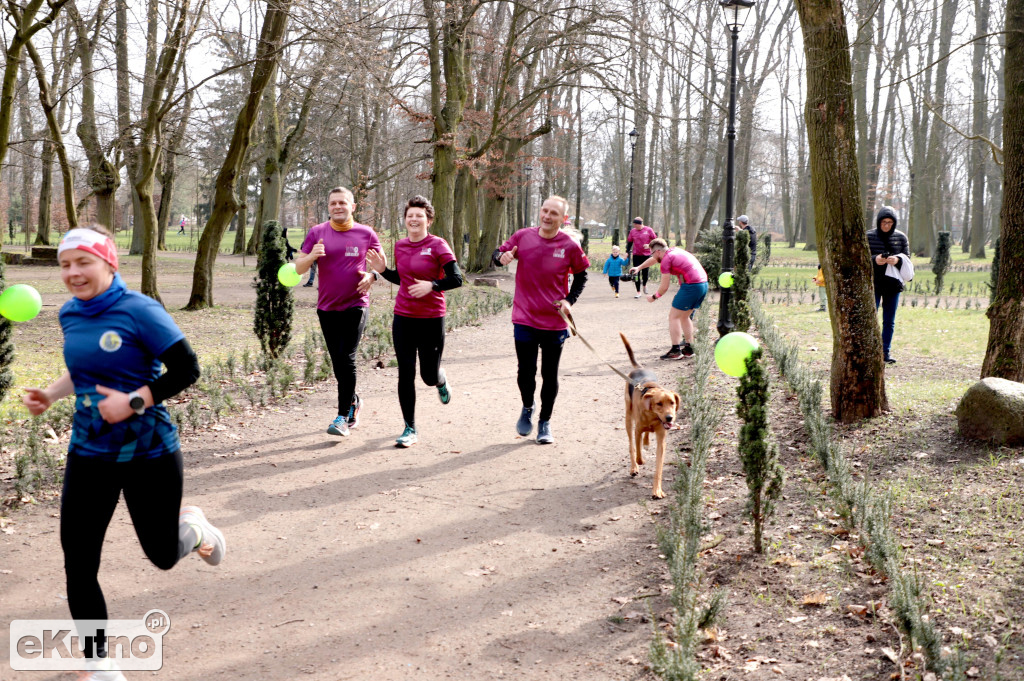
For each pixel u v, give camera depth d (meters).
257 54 15.88
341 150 32.41
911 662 3.27
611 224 84.06
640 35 20.02
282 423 7.65
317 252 6.52
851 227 6.61
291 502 5.48
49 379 9.24
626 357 11.62
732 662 3.43
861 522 4.47
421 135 31.38
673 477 6.03
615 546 4.76
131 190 43.53
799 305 17.92
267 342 10.20
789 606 3.89
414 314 6.64
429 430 7.48
